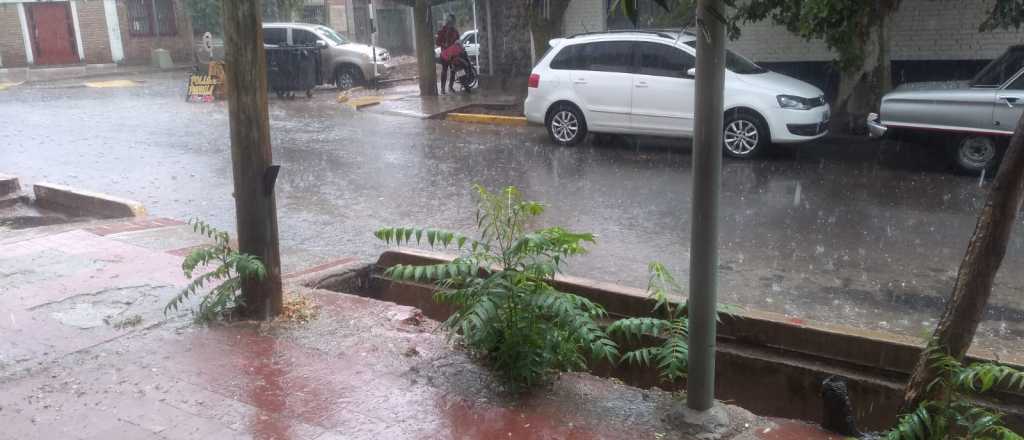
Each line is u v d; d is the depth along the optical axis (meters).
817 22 12.06
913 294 6.47
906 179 10.72
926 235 8.12
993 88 10.40
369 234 8.41
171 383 4.39
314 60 21.34
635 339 5.23
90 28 30.67
